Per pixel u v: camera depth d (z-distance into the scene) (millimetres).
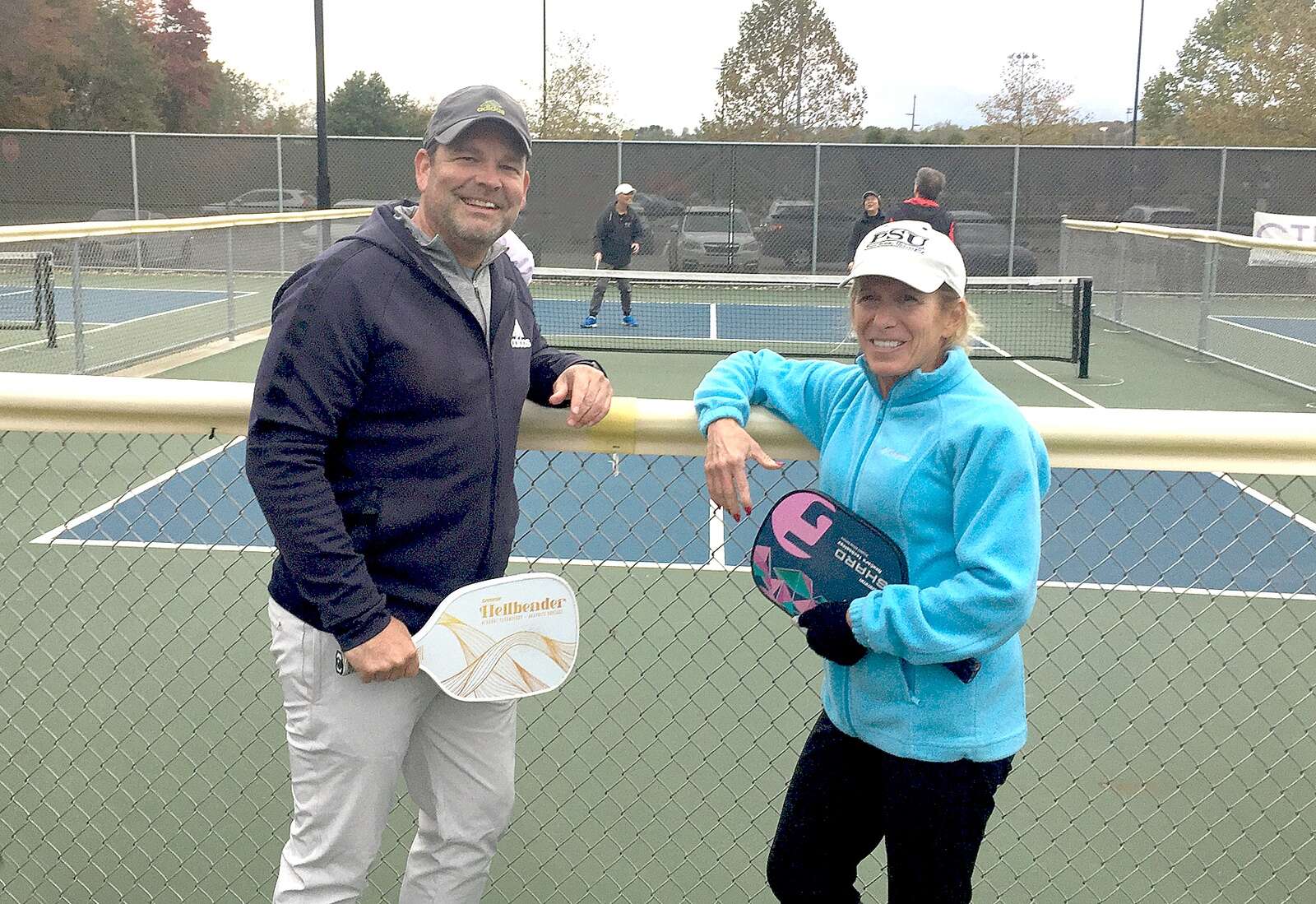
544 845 3287
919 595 1774
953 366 1844
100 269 12086
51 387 2113
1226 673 4336
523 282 2123
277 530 1827
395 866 3129
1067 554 5691
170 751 3709
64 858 3111
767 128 32125
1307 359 11430
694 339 14492
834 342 13992
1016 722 1936
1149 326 14938
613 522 6176
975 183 20453
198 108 38281
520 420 2166
